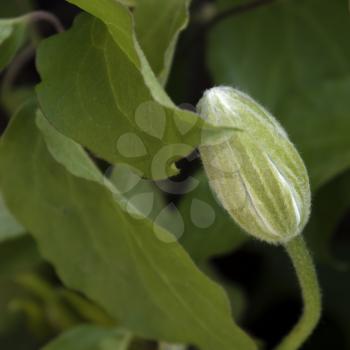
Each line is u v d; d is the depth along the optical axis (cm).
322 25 47
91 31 33
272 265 50
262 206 34
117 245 38
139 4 37
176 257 36
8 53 37
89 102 33
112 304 39
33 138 38
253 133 33
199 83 49
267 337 50
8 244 44
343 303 50
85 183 38
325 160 44
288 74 46
